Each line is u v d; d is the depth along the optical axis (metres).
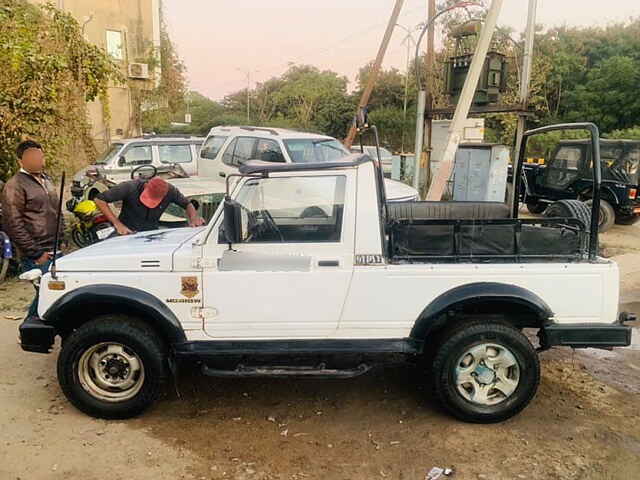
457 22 13.97
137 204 5.61
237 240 3.79
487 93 10.47
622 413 4.20
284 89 65.94
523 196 13.74
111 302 3.85
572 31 45.81
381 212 3.91
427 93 12.24
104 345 3.94
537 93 34.56
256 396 4.45
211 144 11.59
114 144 14.00
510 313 4.06
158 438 3.82
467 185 12.02
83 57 9.87
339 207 3.86
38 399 4.33
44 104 9.03
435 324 3.85
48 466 3.48
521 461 3.56
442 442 3.78
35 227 5.16
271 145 10.02
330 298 3.86
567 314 3.88
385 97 52.09
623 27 45.62
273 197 3.88
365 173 3.86
